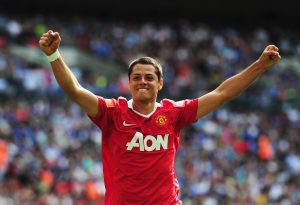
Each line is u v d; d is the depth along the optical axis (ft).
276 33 274.16
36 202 110.93
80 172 124.98
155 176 40.96
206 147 155.33
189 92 198.39
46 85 167.84
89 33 230.27
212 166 143.54
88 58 210.79
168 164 41.34
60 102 160.86
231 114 183.42
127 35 236.63
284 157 162.91
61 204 113.09
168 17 273.95
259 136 170.19
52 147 134.10
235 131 169.37
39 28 219.41
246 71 42.60
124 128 41.24
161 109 41.93
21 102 158.20
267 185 140.77
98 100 41.16
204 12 278.05
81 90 40.60
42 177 117.91
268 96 201.05
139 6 271.69
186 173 134.82
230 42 250.57
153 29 247.29
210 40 249.34
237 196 133.08
